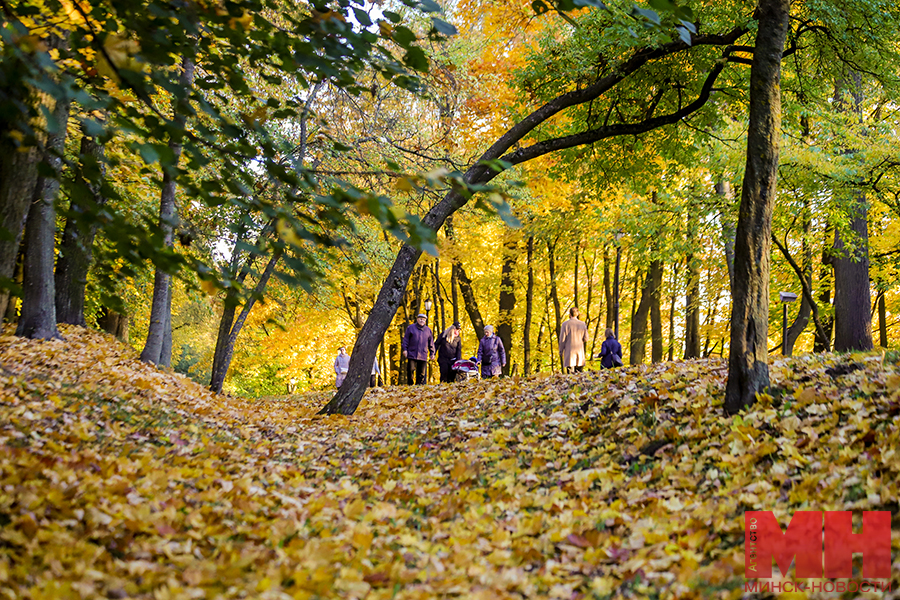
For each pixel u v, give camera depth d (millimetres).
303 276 2391
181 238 2855
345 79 2945
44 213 9875
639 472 5484
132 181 10008
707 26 9125
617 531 4109
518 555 3791
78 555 3027
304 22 2732
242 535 3848
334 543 3826
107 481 4156
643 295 20125
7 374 6590
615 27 8219
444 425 8523
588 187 12789
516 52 13875
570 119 12383
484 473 5984
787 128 12555
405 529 4320
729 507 4109
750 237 6340
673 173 13539
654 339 20062
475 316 22766
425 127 13266
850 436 4789
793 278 18453
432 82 8797
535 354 25516
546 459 6387
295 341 23609
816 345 17891
